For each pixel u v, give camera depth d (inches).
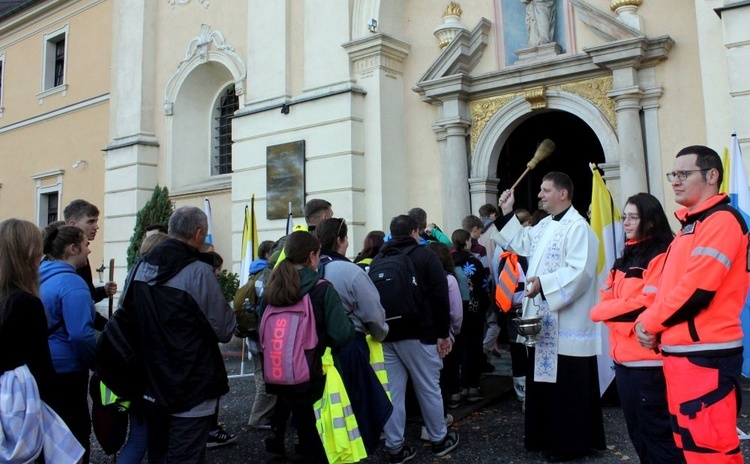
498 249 270.4
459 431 205.0
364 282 156.4
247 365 351.9
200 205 484.4
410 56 390.9
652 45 298.0
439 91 362.6
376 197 368.5
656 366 125.1
